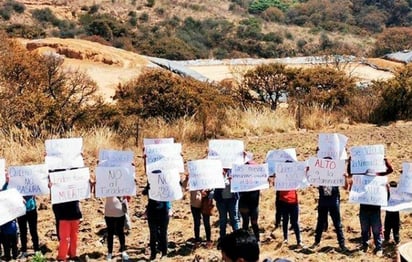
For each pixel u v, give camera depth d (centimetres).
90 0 9650
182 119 2253
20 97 2122
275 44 9875
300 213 1385
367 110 2577
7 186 1123
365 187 1104
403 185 1135
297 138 2150
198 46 9150
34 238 1151
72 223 1111
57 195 1089
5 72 2362
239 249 548
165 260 1102
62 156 1123
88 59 4222
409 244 727
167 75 2464
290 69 2758
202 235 1270
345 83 2717
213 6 11244
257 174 1138
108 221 1118
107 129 2112
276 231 1266
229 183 1160
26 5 8962
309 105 2572
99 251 1173
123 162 1138
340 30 11312
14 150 1834
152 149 1130
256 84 2753
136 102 2392
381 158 1114
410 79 2616
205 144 2097
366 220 1123
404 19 12162
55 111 2125
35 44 4322
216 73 5150
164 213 1112
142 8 10150
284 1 12669
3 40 2720
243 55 9050
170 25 9788
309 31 10975
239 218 1283
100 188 1105
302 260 1083
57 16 8994
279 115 2383
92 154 1909
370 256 1100
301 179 1144
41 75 2425
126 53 4444
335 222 1136
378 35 10294
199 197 1188
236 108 2511
